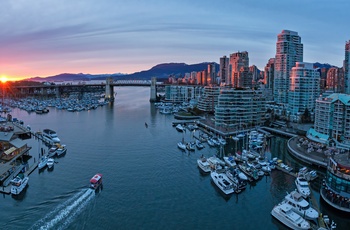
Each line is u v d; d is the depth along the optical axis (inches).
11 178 3543.3
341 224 2748.5
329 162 3201.3
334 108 5541.3
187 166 4261.8
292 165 4424.2
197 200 3179.1
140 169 4092.0
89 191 3316.9
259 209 3004.4
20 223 2635.3
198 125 7805.1
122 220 2738.7
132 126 7647.6
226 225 2696.9
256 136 6087.6
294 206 2837.1
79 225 2635.3
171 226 2659.9
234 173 3821.4
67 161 4404.5
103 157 4635.8
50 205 2974.9
